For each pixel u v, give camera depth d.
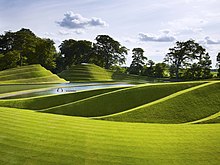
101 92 32.41
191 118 20.42
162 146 11.35
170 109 21.66
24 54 86.06
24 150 10.29
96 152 10.42
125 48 116.44
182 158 9.96
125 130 14.23
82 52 110.31
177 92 26.17
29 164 9.09
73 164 9.24
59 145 11.03
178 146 11.36
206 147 11.20
